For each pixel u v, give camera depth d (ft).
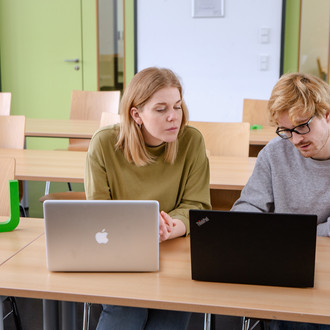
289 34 18.78
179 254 5.32
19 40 20.24
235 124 10.01
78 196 10.10
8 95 14.56
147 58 19.67
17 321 7.63
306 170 5.91
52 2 19.77
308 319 4.11
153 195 6.00
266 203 6.09
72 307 5.60
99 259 4.82
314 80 5.16
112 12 19.56
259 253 4.47
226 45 19.11
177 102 5.36
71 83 20.26
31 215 13.64
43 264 5.06
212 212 4.43
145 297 4.37
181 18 19.16
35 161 9.49
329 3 18.19
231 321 8.45
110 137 5.94
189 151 6.10
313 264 4.43
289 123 5.20
